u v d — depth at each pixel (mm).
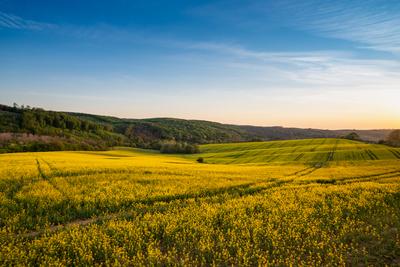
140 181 29188
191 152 108625
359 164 58781
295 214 17766
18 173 31344
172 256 11844
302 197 22672
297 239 13625
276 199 21797
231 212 18016
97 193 22672
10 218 15953
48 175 30875
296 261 11609
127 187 25406
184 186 27016
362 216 17188
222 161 78688
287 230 14742
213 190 25703
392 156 73125
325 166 56188
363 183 29484
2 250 11875
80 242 12867
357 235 14164
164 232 14547
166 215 16938
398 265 11102
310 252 11750
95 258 12008
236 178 33969
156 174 34875
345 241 13500
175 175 34625
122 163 49312
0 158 53375
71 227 15078
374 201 20625
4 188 23609
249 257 11539
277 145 110375
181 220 16250
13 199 20188
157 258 11578
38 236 14359
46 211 17922
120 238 13781
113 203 19969
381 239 13297
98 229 14820
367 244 13055
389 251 12297
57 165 40781
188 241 13234
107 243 12758
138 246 12789
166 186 26547
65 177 29875
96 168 37688
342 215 17703
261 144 118188
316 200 21625
